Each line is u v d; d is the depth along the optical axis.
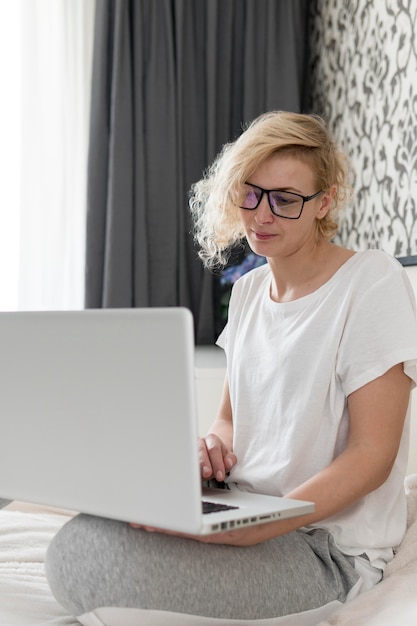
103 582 1.15
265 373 1.47
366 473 1.29
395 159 2.69
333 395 1.38
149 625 1.17
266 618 1.22
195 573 1.16
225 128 3.59
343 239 3.08
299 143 1.39
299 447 1.39
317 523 1.39
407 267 2.48
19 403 1.13
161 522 1.00
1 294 3.38
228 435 1.62
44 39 3.38
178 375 0.96
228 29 3.57
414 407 2.11
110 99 3.44
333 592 1.30
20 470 1.15
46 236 3.40
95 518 1.20
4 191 3.38
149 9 3.47
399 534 1.42
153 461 0.99
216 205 1.51
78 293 3.46
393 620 1.16
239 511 1.08
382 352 1.33
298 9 3.56
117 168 3.39
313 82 3.54
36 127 3.38
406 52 2.64
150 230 3.48
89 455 1.06
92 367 1.04
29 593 1.36
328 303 1.41
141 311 0.98
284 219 1.40
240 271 3.26
